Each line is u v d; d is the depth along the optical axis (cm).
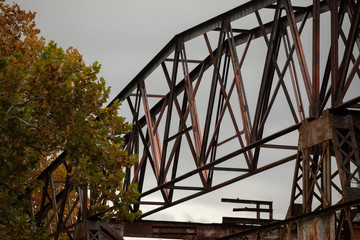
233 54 2583
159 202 2997
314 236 1864
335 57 1964
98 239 3198
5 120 2672
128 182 3231
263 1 2434
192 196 2869
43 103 2755
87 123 2809
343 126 1908
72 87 2734
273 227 2069
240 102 2536
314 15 2073
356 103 1859
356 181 1831
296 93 2538
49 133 2803
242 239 2303
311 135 1988
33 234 2986
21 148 2839
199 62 2995
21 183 3200
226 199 3388
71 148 2834
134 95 3319
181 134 2861
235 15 2588
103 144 2909
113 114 2967
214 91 2658
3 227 2819
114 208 2930
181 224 3362
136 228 3303
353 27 1945
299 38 2186
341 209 1770
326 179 1878
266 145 2481
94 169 2902
